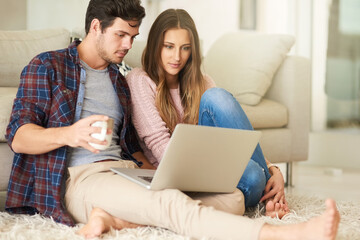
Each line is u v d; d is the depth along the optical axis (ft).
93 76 5.74
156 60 6.40
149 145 6.15
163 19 6.33
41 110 5.29
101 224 4.63
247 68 9.40
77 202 5.14
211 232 4.27
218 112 5.92
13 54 7.49
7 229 4.88
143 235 4.66
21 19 15.42
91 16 5.64
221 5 16.06
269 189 6.19
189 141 4.57
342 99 13.48
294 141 9.62
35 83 5.31
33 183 5.33
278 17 14.44
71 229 4.84
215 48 10.31
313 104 13.61
